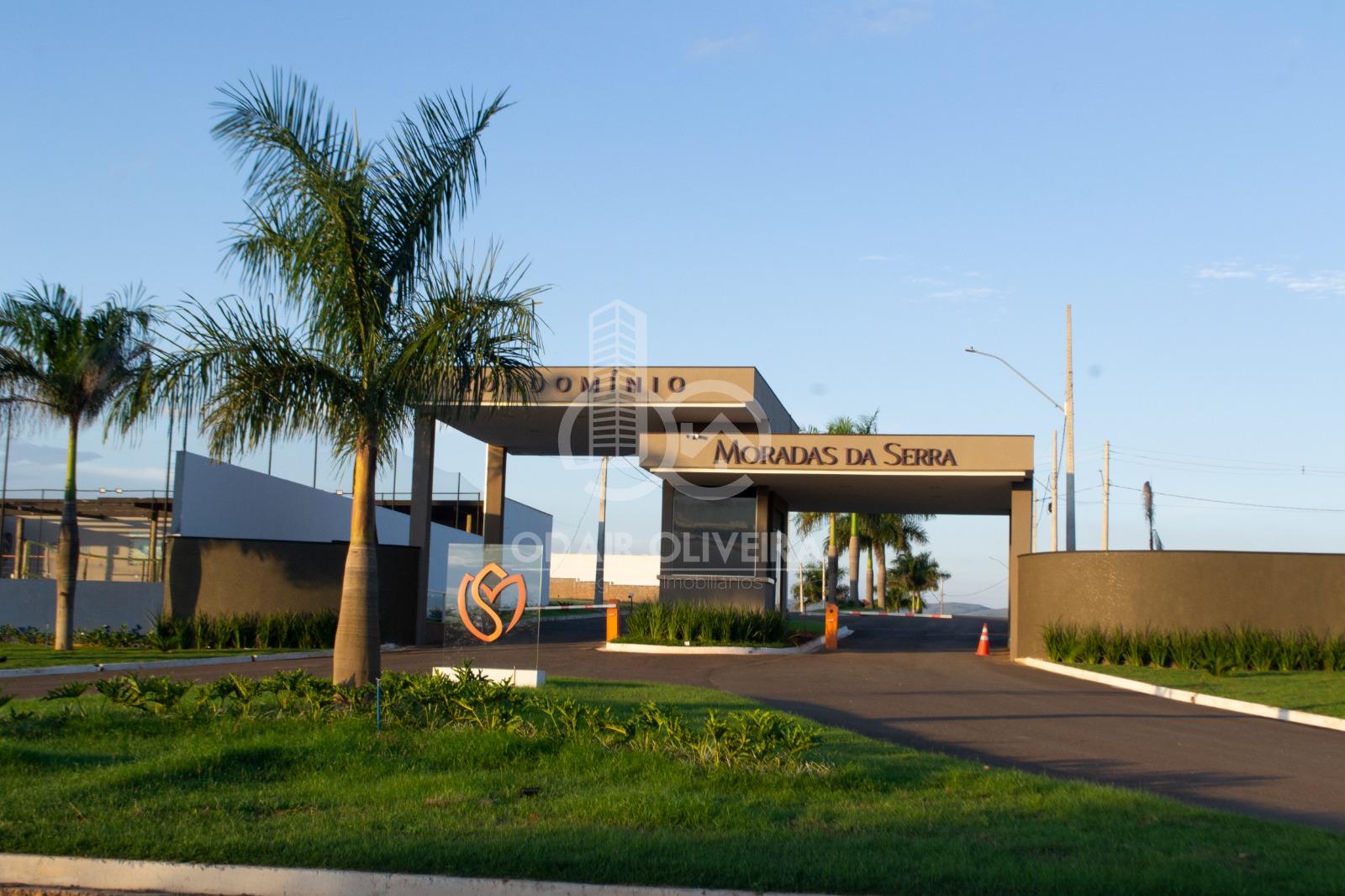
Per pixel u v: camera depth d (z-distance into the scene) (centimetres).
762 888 674
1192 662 2230
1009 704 1734
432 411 1451
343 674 1366
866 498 3547
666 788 923
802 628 3778
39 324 2295
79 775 963
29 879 733
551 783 950
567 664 2317
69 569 2403
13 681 1856
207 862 730
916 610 7050
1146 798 901
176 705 1236
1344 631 2281
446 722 1173
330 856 733
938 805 881
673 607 2978
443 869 715
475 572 1620
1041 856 731
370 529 1401
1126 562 2419
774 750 1016
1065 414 2830
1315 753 1293
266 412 1327
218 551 2711
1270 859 716
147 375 1311
